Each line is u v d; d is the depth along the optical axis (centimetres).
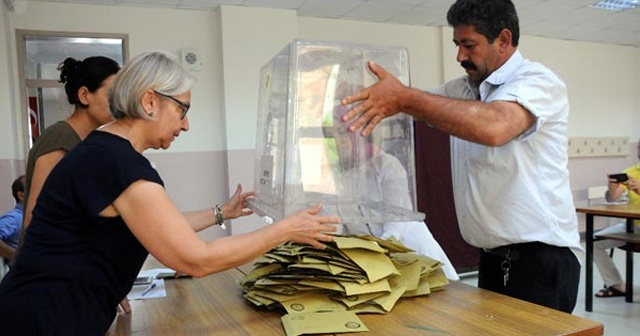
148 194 88
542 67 132
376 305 109
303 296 113
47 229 91
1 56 372
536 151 137
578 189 627
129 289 99
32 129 408
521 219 139
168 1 412
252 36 440
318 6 447
